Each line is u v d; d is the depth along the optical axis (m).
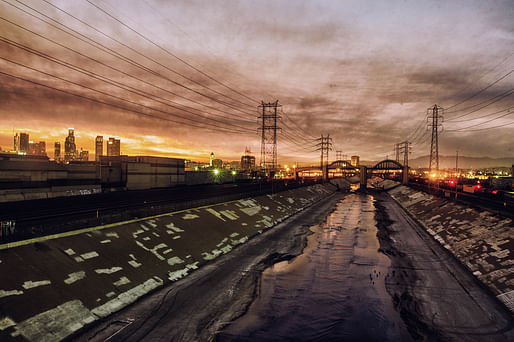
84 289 16.36
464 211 38.09
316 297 19.47
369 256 28.86
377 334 15.09
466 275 22.88
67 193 37.69
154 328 14.80
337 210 64.94
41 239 18.62
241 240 33.47
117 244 22.03
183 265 23.45
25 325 12.77
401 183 132.38
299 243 33.88
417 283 21.81
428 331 15.34
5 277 14.64
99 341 13.36
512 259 21.44
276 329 15.44
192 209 36.44
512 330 15.14
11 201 31.08
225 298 18.78
